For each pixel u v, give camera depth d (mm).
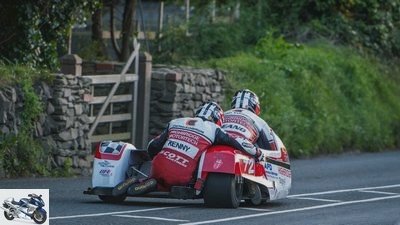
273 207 26719
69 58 36094
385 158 46000
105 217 23000
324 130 47344
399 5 61438
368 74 55375
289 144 44281
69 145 33906
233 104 27422
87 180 32312
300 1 57062
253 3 55875
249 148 25656
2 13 37969
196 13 52281
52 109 33500
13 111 31953
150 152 25844
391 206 28016
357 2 59188
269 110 45000
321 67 51562
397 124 54094
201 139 25359
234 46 51094
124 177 25656
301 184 33500
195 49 50344
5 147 31609
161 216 23594
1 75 32406
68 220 22266
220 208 25578
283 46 51562
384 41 59156
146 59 39125
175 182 25453
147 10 56750
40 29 39000
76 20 39969
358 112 51438
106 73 38781
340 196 30203
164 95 39656
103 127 37438
